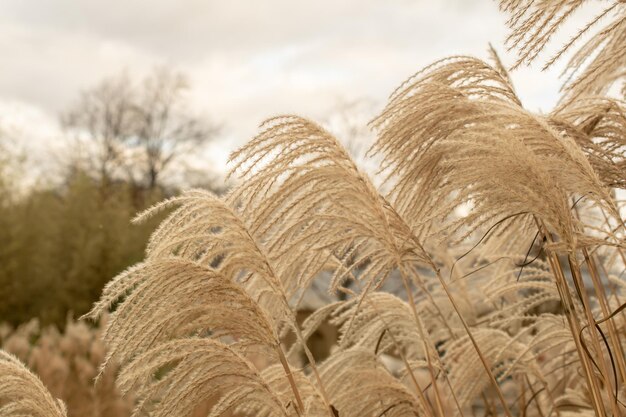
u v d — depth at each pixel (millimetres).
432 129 2449
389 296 3193
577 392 3703
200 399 2469
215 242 2520
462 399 3254
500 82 2557
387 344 3330
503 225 2719
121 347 2426
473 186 2268
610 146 2598
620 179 2482
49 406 2777
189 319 2510
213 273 2432
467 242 3889
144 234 17000
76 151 33625
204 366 2441
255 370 2492
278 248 2471
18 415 2785
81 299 15883
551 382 3928
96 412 5754
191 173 34375
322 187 2432
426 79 2523
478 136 2250
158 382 2463
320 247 2459
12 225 16344
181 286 2420
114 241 16438
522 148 2131
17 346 8172
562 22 2168
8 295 15664
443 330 3883
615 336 2658
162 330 2428
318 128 2410
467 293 4055
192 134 35219
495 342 3287
